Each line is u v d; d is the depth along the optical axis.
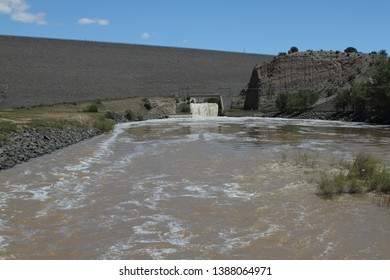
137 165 21.41
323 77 91.31
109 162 22.38
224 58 131.62
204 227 11.90
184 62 122.81
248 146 29.48
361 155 19.69
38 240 10.96
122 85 101.44
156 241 10.88
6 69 89.94
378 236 11.06
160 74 112.62
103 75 102.69
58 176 18.53
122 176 18.61
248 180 17.56
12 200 14.55
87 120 42.94
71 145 29.83
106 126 42.97
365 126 51.09
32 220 12.48
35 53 100.44
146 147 29.03
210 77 119.00
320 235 11.18
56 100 82.56
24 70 91.94
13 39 102.94
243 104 101.94
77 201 14.50
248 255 9.98
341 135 38.62
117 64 110.25
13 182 17.23
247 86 112.00
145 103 77.94
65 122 37.56
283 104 80.00
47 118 39.25
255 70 102.06
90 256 9.97
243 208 13.60
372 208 13.38
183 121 64.44
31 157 23.36
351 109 65.94
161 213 13.16
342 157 23.59
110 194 15.43
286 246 10.51
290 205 13.87
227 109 95.69
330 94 82.06
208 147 28.84
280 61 97.44
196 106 84.44
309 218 12.55
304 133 41.12
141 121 64.06
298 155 24.52
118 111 68.50
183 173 19.22
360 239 10.88
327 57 94.06
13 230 11.67
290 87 93.44
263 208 13.58
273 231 11.52
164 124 56.47
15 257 9.91
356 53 93.31
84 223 12.24
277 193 15.37
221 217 12.75
